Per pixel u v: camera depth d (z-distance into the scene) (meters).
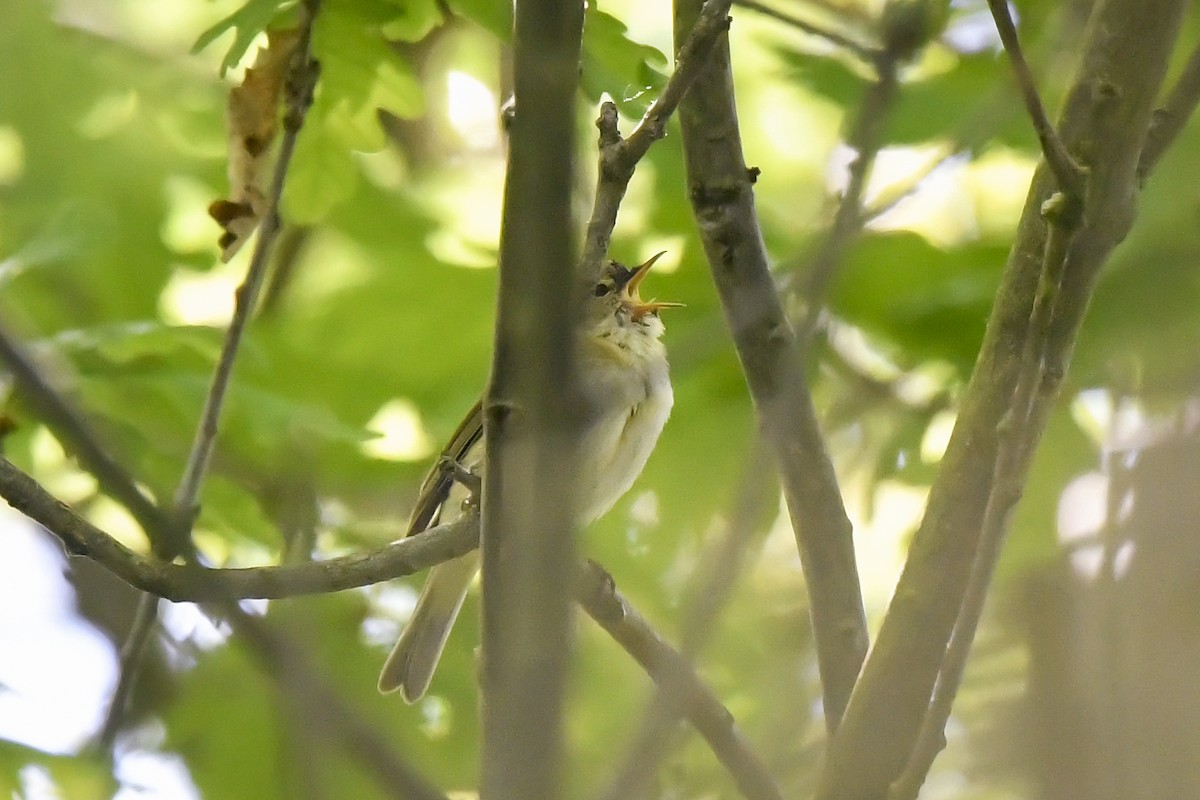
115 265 12.95
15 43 13.22
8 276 10.82
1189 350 8.96
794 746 7.79
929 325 10.70
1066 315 5.97
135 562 6.63
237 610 5.59
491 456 5.25
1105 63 6.30
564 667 4.48
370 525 12.17
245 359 11.05
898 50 7.15
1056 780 6.57
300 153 10.05
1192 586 6.67
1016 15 10.38
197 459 8.66
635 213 12.34
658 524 11.55
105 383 10.88
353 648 12.27
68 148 13.27
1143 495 7.02
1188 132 9.73
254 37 8.88
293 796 5.28
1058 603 7.33
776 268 9.67
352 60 9.73
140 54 13.60
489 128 13.55
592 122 10.84
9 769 9.62
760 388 7.24
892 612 6.42
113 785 9.59
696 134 7.41
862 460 11.54
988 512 5.93
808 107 12.82
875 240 10.54
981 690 8.25
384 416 12.97
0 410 9.32
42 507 6.65
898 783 5.99
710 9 6.04
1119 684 6.61
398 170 13.58
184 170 13.52
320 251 13.28
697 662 5.44
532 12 4.58
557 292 4.62
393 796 5.24
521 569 4.59
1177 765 6.30
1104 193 6.11
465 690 12.30
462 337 12.33
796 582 10.27
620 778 5.00
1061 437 10.12
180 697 11.66
